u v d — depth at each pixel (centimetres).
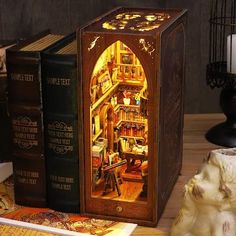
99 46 91
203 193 86
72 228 96
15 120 100
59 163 99
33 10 133
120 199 98
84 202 100
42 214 100
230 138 127
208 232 88
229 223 87
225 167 86
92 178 99
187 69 141
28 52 96
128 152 102
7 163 119
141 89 102
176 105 108
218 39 139
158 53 89
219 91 143
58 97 96
